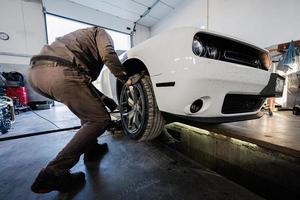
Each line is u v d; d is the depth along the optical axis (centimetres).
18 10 469
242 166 126
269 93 115
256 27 337
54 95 84
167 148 146
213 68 80
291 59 259
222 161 141
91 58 97
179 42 82
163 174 102
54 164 77
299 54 263
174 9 566
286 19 290
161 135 167
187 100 83
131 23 665
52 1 495
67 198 80
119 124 187
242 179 126
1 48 454
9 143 161
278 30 303
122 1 529
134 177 98
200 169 108
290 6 284
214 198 80
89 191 85
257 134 104
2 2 451
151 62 96
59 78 77
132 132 122
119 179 96
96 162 118
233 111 105
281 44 287
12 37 465
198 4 470
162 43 90
